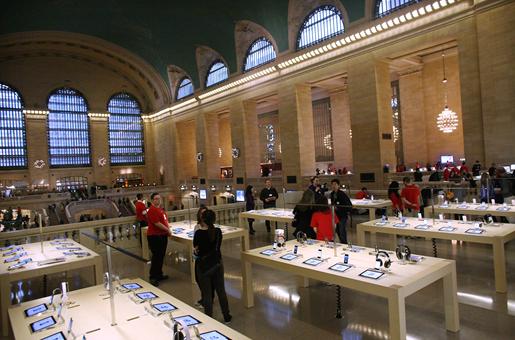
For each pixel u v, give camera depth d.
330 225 6.24
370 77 17.59
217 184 29.22
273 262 5.19
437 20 14.96
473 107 14.14
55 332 3.23
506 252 8.06
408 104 22.03
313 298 5.95
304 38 20.98
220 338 2.94
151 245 7.50
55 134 35.66
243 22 23.95
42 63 34.47
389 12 16.64
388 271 4.31
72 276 8.34
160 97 37.22
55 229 9.42
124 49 33.62
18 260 6.38
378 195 15.52
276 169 32.22
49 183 34.88
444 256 7.90
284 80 22.36
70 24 29.17
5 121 33.00
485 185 9.88
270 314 5.40
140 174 40.22
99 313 3.63
